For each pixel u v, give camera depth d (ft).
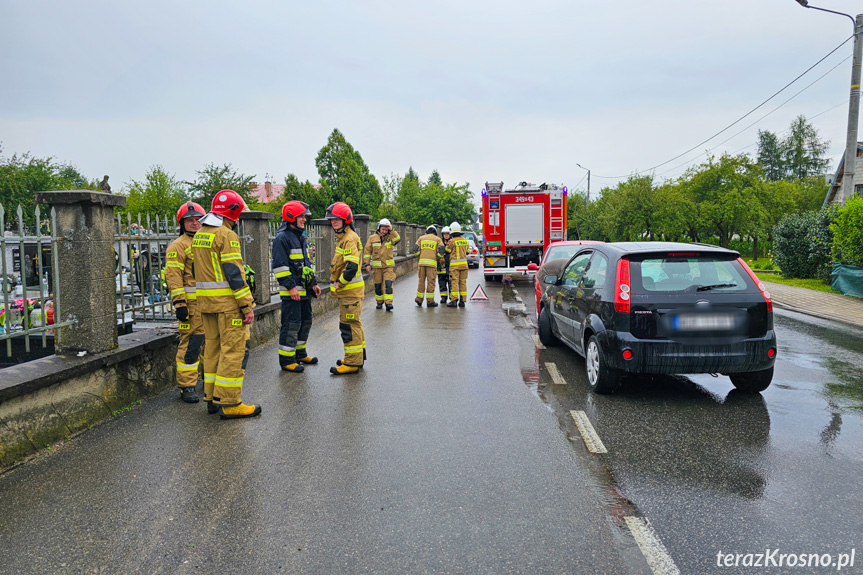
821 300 45.62
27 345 15.30
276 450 14.47
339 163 158.81
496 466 13.39
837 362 24.31
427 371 22.54
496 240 60.64
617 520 10.91
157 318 23.20
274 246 22.34
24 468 13.43
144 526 10.82
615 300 18.12
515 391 19.66
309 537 10.37
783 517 11.00
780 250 64.85
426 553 9.82
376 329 32.48
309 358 23.95
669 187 153.79
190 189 95.45
